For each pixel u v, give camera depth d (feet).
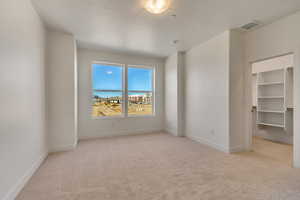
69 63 10.38
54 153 9.83
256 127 14.15
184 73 14.60
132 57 15.56
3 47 4.91
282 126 11.42
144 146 11.37
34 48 7.54
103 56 14.32
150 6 7.34
